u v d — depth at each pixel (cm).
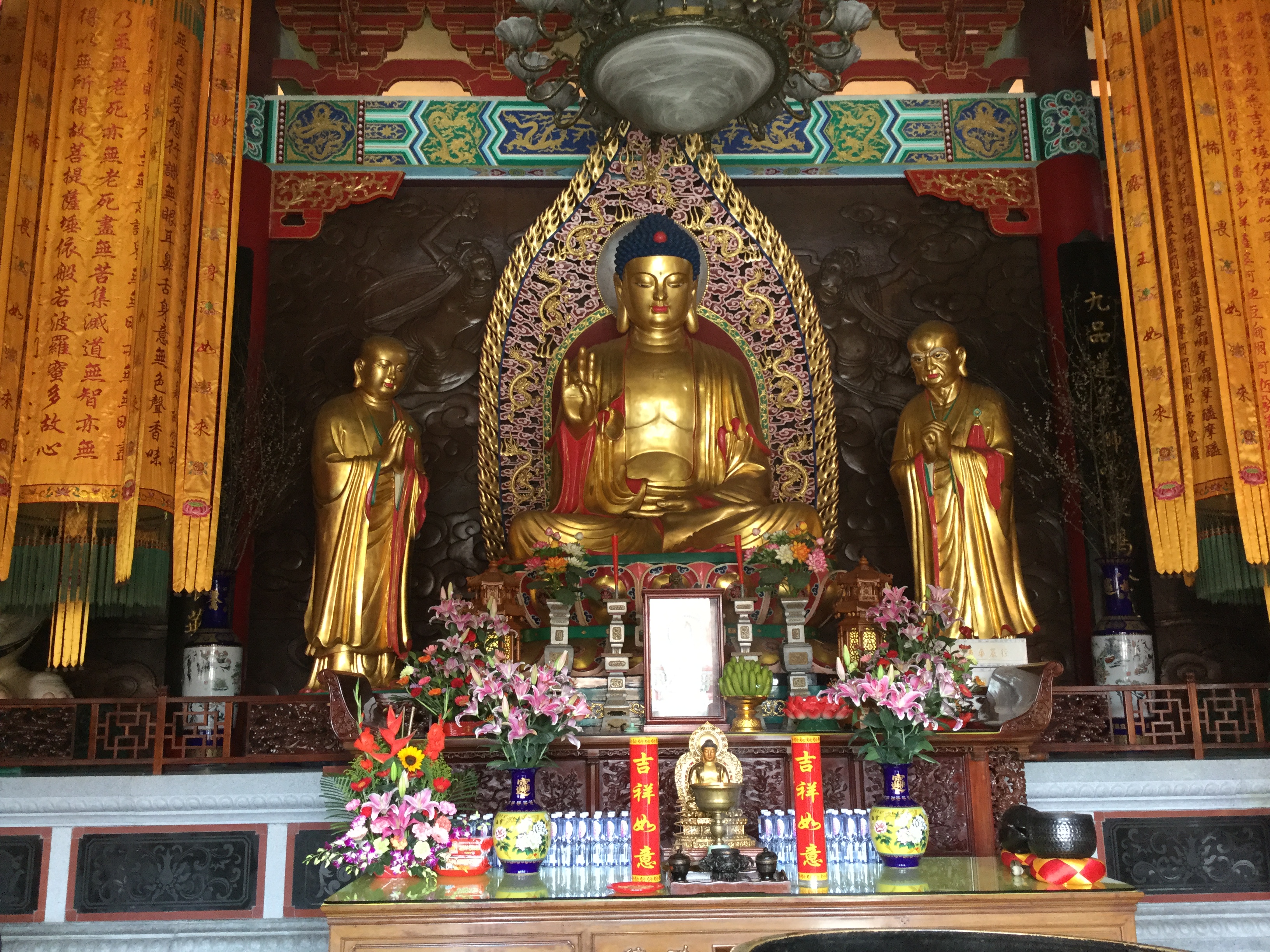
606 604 669
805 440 918
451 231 991
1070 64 1014
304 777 626
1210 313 641
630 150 934
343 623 802
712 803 488
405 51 1026
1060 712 712
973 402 876
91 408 582
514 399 916
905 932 278
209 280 627
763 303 934
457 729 582
